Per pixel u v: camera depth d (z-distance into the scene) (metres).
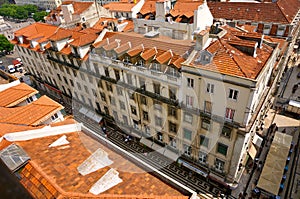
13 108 19.42
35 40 35.78
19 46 39.81
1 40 66.50
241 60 15.88
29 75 45.75
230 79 14.48
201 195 22.08
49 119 18.09
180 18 30.36
